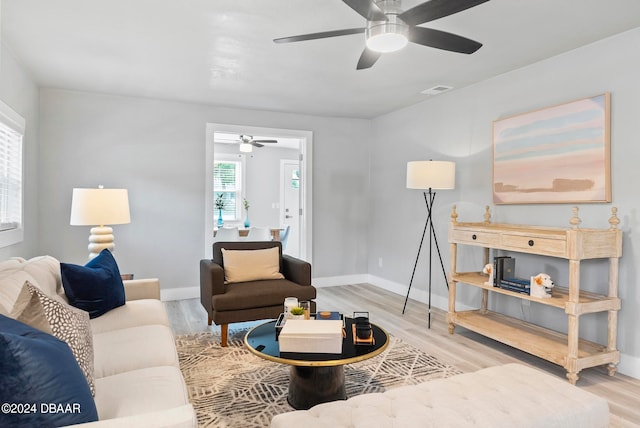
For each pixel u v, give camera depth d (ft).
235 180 27.71
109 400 4.88
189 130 15.85
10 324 3.91
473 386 5.63
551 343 9.53
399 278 17.02
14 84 10.87
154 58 10.96
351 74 12.23
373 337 7.60
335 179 18.57
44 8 8.13
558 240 8.82
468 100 13.44
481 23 8.71
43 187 13.87
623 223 9.11
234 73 12.18
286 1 7.81
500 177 12.12
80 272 8.02
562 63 10.45
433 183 12.37
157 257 15.49
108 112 14.67
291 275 12.35
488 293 12.69
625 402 7.84
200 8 8.11
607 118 9.29
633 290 8.95
